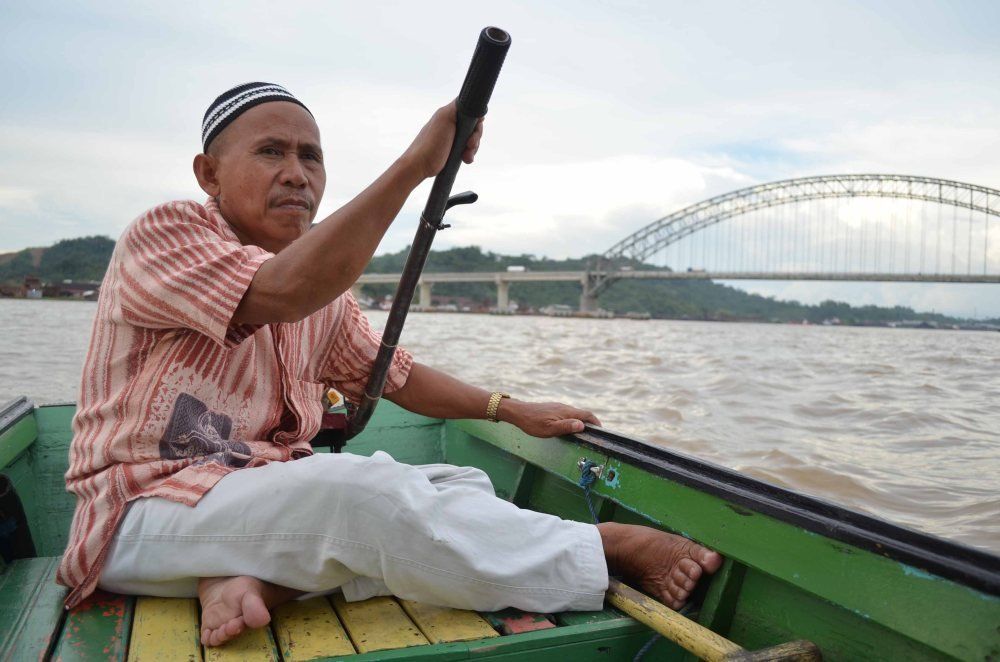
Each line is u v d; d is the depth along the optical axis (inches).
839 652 49.1
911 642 44.4
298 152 57.1
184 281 49.8
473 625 52.8
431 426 112.7
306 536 50.9
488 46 43.3
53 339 560.4
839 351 931.3
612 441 70.4
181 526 50.6
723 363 571.2
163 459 53.0
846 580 45.4
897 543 43.0
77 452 54.2
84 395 54.5
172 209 53.6
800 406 308.8
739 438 233.1
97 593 54.5
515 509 56.4
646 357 605.3
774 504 51.2
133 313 51.9
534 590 54.5
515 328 1462.8
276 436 60.3
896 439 238.2
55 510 88.4
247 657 46.6
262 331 57.8
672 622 51.0
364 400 69.7
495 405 75.0
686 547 58.7
